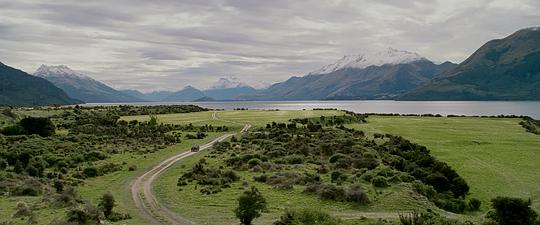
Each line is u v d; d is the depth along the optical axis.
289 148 90.31
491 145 102.62
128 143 104.81
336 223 38.94
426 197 55.66
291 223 38.31
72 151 89.12
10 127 110.81
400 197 51.25
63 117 159.25
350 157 75.69
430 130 129.50
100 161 81.31
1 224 38.06
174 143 106.56
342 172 63.28
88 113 175.50
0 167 69.62
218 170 67.12
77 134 117.06
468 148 98.94
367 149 85.88
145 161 81.69
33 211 42.81
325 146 88.31
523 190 65.81
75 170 72.12
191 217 43.25
